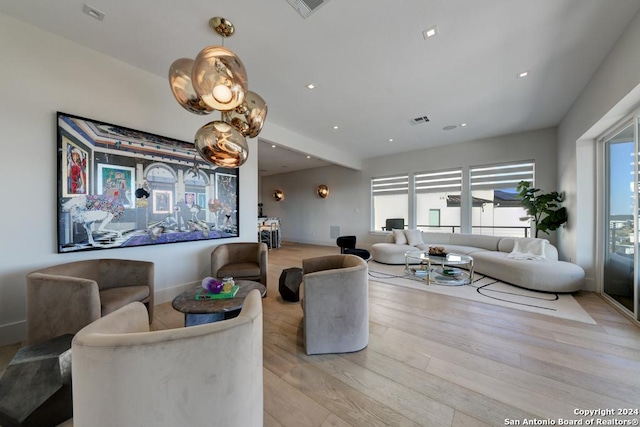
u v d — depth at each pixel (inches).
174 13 80.0
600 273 134.1
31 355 55.4
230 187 147.4
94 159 98.9
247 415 39.3
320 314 77.2
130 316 46.8
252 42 93.0
